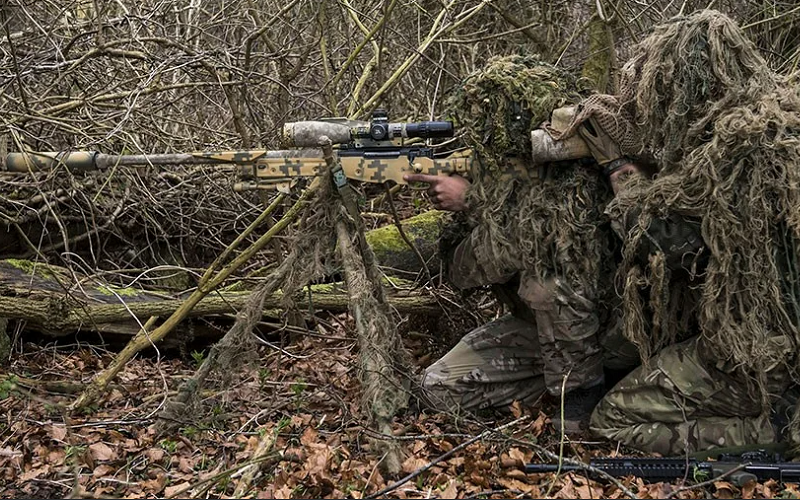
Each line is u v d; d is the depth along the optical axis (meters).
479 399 3.88
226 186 5.56
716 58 3.22
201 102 5.87
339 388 4.09
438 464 3.21
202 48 5.37
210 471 3.20
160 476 3.15
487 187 3.62
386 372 3.34
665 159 3.33
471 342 3.91
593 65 5.52
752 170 3.16
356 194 3.60
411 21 6.16
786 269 3.23
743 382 3.31
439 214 5.27
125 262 5.37
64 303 4.37
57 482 3.08
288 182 3.57
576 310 3.57
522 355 3.88
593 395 3.71
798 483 3.12
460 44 6.05
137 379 4.25
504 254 3.60
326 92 5.46
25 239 4.56
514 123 3.53
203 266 5.63
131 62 5.31
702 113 3.27
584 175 3.57
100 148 5.02
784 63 5.48
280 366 4.47
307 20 5.73
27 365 4.37
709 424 3.38
